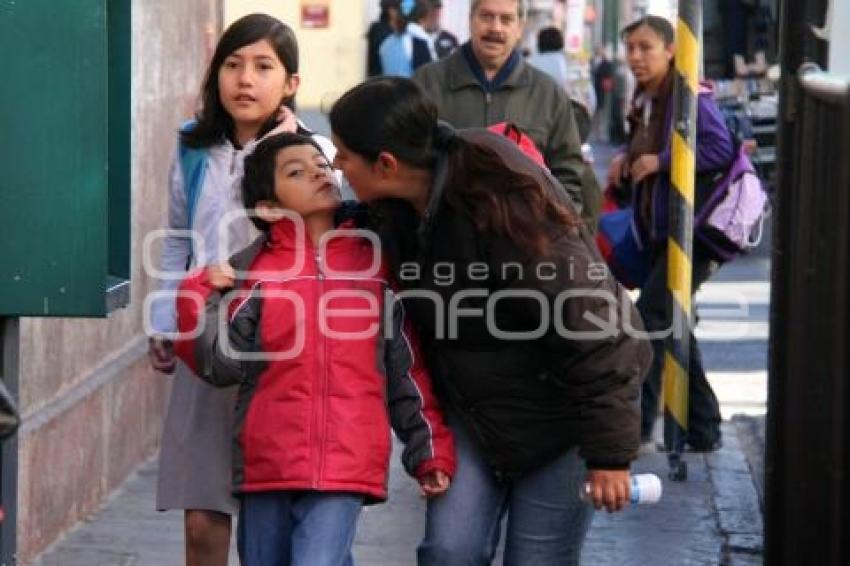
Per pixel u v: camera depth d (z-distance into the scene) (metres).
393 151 9.95
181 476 11.96
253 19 12.16
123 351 17.62
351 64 39.00
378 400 10.64
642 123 18.84
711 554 15.38
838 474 9.34
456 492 10.49
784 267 11.69
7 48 10.22
